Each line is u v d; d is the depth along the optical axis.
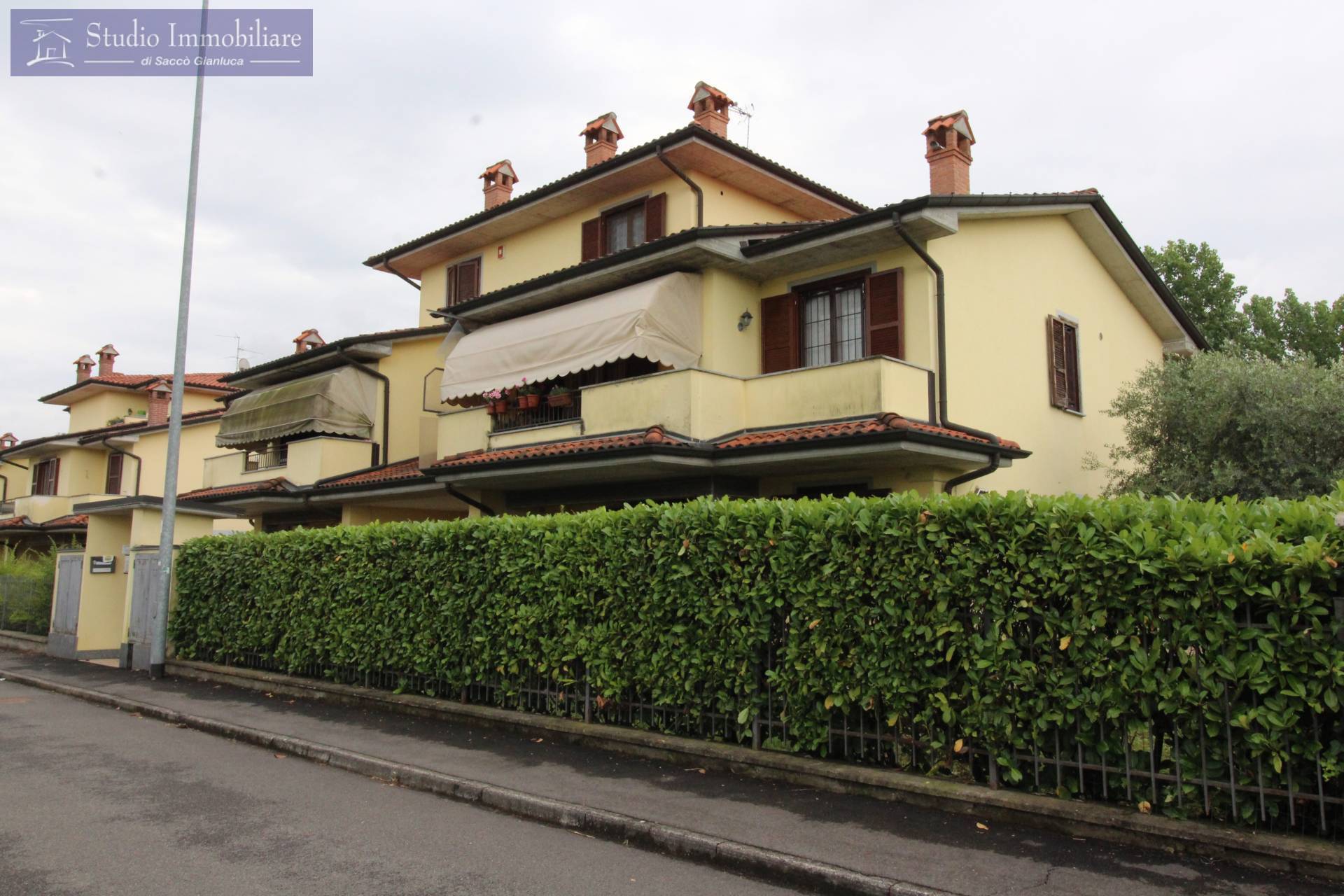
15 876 5.54
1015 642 6.29
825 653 7.17
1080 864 5.27
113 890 5.29
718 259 13.96
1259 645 5.25
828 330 14.22
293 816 6.96
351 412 20.47
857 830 5.99
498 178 23.66
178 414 15.39
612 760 8.27
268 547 13.77
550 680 9.68
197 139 15.52
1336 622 5.07
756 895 5.29
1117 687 5.77
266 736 9.82
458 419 17.20
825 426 12.11
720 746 7.84
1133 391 14.85
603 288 15.55
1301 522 5.39
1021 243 14.98
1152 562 5.60
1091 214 15.91
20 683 14.98
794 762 7.21
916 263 13.07
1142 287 17.89
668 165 16.44
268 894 5.23
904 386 12.16
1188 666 5.51
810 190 18.47
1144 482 13.66
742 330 14.59
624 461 12.48
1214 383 13.34
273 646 13.66
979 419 13.54
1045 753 6.17
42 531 35.28
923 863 5.35
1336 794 5.18
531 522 9.82
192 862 5.79
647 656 8.53
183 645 15.45
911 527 6.77
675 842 6.04
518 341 15.41
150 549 16.17
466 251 22.11
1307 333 25.72
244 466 22.66
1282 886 4.87
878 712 6.93
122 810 7.11
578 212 19.42
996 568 6.32
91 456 36.75
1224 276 27.06
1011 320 14.54
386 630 11.45
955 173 15.49
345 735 9.72
